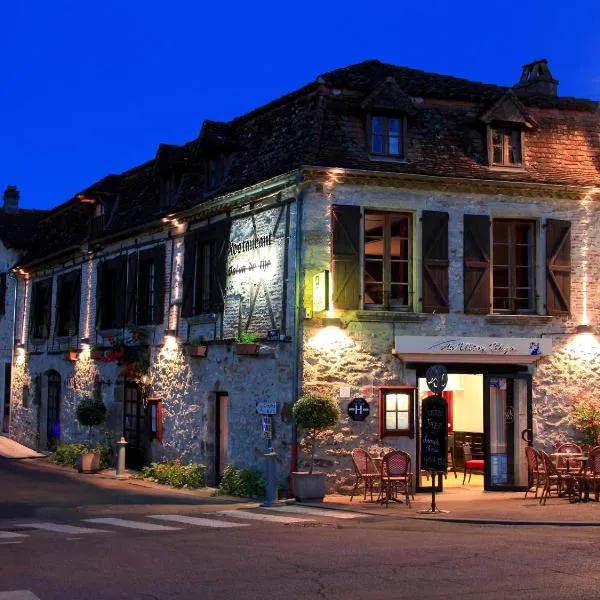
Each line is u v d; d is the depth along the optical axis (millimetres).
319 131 17109
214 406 19562
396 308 17281
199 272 20234
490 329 17562
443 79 19703
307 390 16516
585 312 18156
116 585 8398
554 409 17844
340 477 16641
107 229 24906
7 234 32750
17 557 9945
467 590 8070
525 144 18328
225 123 20062
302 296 16656
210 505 16109
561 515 13594
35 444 28969
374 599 7742
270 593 8016
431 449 14414
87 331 25875
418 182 17219
